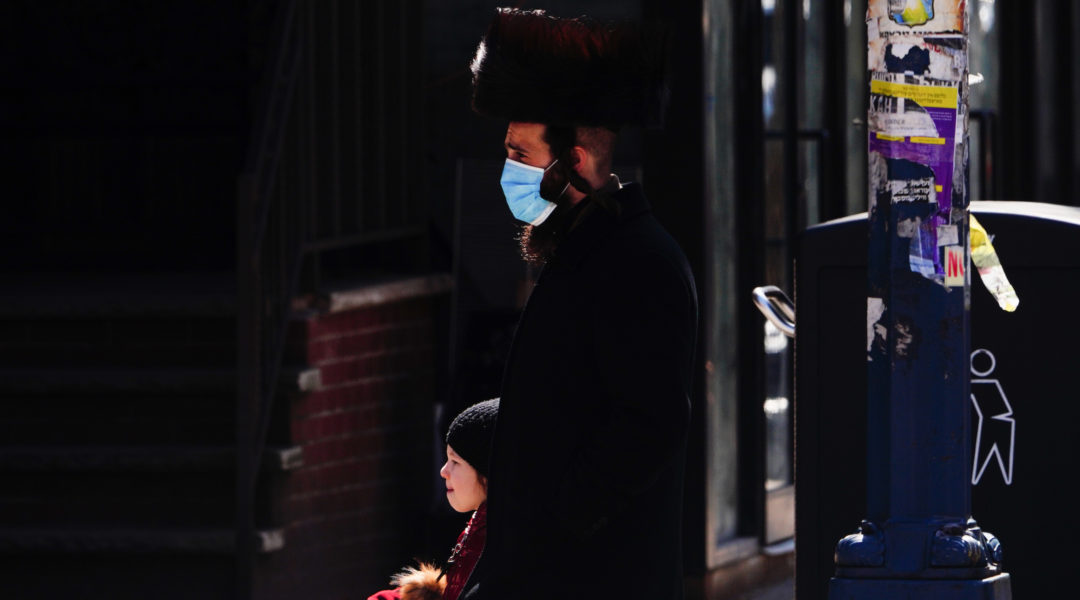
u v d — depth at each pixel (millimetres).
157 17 24531
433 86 25766
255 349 17812
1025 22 27703
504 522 8719
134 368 19406
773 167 21109
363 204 21547
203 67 24484
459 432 10414
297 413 18750
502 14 8891
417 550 21359
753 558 20375
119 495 18781
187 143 24734
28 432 19219
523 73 8664
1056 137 28359
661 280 8438
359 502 20094
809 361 12117
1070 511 11578
